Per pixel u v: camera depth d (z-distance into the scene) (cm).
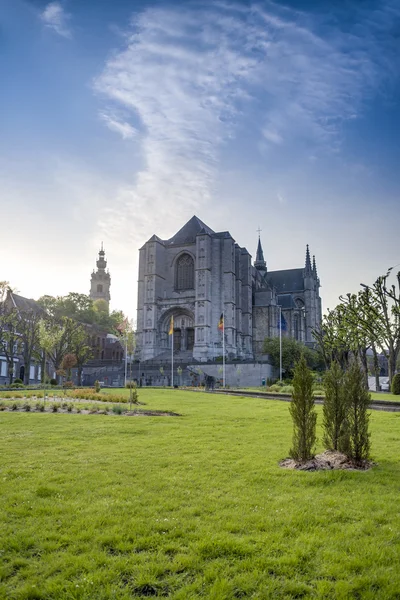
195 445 1455
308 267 13250
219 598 565
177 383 8175
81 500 901
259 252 14650
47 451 1363
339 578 617
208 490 966
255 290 11325
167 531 761
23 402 3030
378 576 615
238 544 702
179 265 10338
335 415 1249
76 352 7112
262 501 895
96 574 620
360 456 1184
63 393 4059
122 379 8675
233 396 3912
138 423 1989
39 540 725
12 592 586
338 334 5759
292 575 629
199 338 9219
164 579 617
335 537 729
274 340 9156
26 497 916
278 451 1355
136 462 1211
